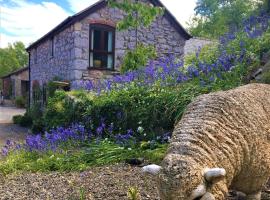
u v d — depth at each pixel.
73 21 16.75
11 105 37.69
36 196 5.25
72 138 8.52
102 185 5.41
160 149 6.77
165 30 18.94
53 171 6.78
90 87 12.04
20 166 7.25
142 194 4.80
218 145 3.21
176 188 2.61
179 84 8.50
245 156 3.50
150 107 8.11
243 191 3.97
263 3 14.56
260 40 9.41
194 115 3.52
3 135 14.98
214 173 2.72
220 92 3.92
